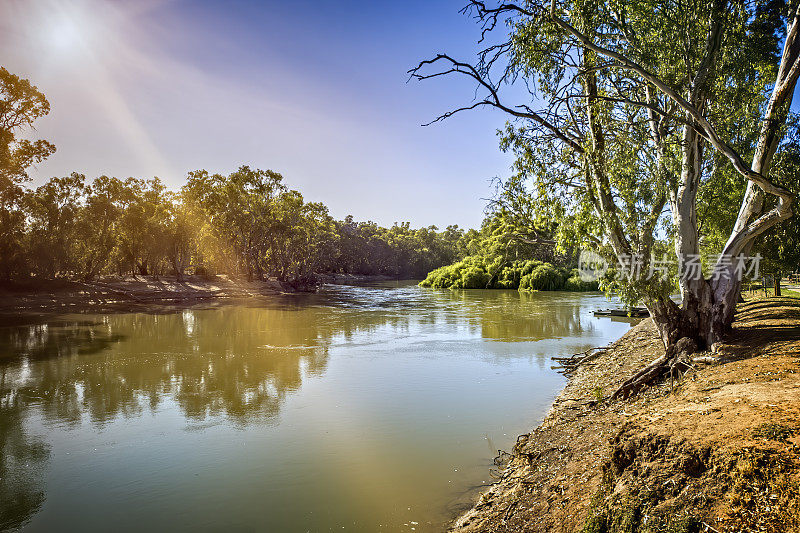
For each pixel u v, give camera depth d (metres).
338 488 8.30
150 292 55.12
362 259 132.00
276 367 18.23
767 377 7.43
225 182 70.06
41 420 12.39
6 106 39.28
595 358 17.09
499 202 11.43
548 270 66.50
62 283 49.62
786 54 9.36
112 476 9.10
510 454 9.39
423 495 7.88
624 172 10.24
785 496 3.91
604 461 5.92
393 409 12.73
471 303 47.38
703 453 4.87
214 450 10.23
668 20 9.69
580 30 9.14
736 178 13.02
